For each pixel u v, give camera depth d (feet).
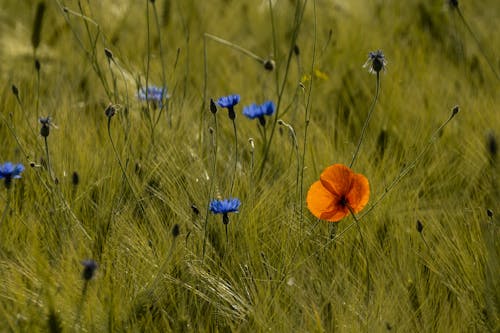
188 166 8.68
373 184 8.54
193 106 9.58
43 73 10.01
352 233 8.20
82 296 7.53
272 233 8.20
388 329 7.61
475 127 9.25
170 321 7.80
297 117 9.39
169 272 7.95
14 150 8.83
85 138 8.91
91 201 8.40
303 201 8.42
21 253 7.99
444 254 8.05
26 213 8.29
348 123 9.50
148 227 8.20
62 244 8.00
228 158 8.87
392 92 9.66
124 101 9.14
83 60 10.20
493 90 10.04
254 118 8.84
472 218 8.31
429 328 7.74
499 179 8.50
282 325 7.69
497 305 7.79
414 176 8.71
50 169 8.31
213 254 8.12
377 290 7.84
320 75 9.98
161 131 8.96
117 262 7.93
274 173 8.82
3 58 10.32
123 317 7.68
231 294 7.87
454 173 8.90
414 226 8.24
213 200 8.11
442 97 9.74
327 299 7.79
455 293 7.95
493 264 7.84
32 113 9.25
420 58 10.35
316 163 8.75
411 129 9.28
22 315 7.61
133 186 8.51
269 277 7.96
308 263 8.04
